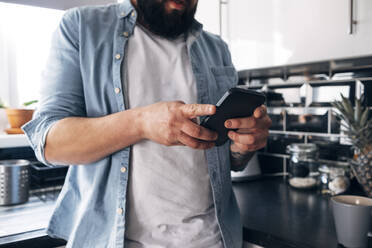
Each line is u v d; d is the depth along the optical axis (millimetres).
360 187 1271
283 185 1403
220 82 868
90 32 703
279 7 1156
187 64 773
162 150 693
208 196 763
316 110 1424
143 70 711
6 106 1466
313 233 851
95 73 690
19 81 1550
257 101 610
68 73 678
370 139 1098
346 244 761
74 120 625
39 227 923
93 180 698
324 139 1405
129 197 687
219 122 604
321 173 1269
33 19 1545
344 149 1343
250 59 1265
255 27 1235
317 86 1411
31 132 658
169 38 767
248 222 940
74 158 628
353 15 968
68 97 672
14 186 1130
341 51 1004
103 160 686
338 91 1346
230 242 778
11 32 1502
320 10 1045
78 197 745
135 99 701
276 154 1604
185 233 710
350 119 1144
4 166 1110
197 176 736
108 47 707
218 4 1332
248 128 639
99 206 690
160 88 730
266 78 1603
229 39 1328
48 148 622
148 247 695
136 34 733
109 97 696
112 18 745
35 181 1347
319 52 1056
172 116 551
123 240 659
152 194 685
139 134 603
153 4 680
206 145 602
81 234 690
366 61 1096
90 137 601
